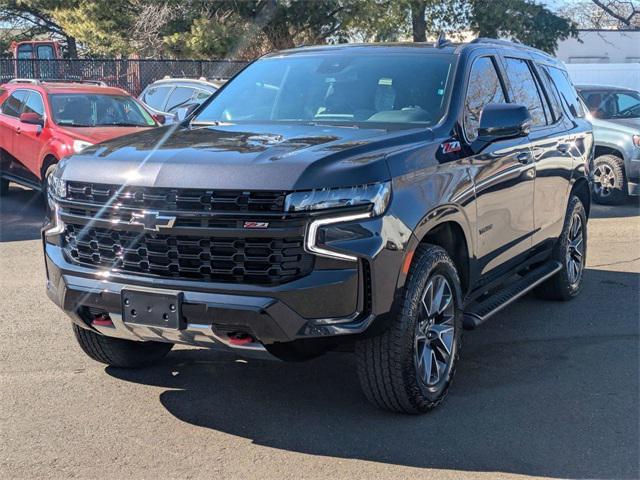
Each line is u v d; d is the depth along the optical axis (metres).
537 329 6.18
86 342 4.93
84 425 4.31
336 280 3.81
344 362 5.36
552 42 33.84
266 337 3.85
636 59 37.25
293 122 5.12
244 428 4.30
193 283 3.92
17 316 6.30
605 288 7.52
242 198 3.83
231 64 24.45
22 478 3.71
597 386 4.96
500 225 5.34
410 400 4.29
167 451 4.02
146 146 4.45
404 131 4.69
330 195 3.82
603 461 3.96
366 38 29.56
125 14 26.16
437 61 5.38
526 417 4.47
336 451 4.03
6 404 4.56
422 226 4.18
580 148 7.05
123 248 4.13
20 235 9.63
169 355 5.46
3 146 12.06
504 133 4.96
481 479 3.75
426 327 4.41
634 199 13.61
